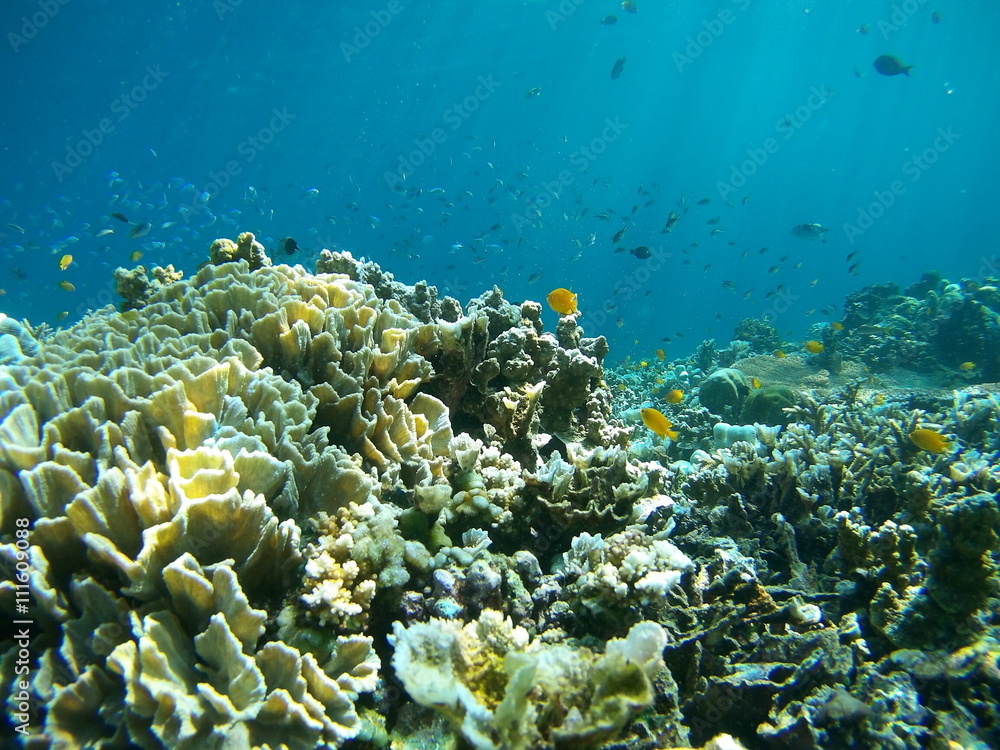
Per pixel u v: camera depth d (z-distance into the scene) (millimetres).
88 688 1802
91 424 2387
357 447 3219
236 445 2420
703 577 3377
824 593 3346
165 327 3416
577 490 3092
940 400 9703
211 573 2053
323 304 3830
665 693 2512
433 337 4070
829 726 2436
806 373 13609
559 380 4539
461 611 2441
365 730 2131
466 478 2938
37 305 45844
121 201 17812
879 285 16891
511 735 1674
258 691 1854
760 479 4340
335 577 2248
